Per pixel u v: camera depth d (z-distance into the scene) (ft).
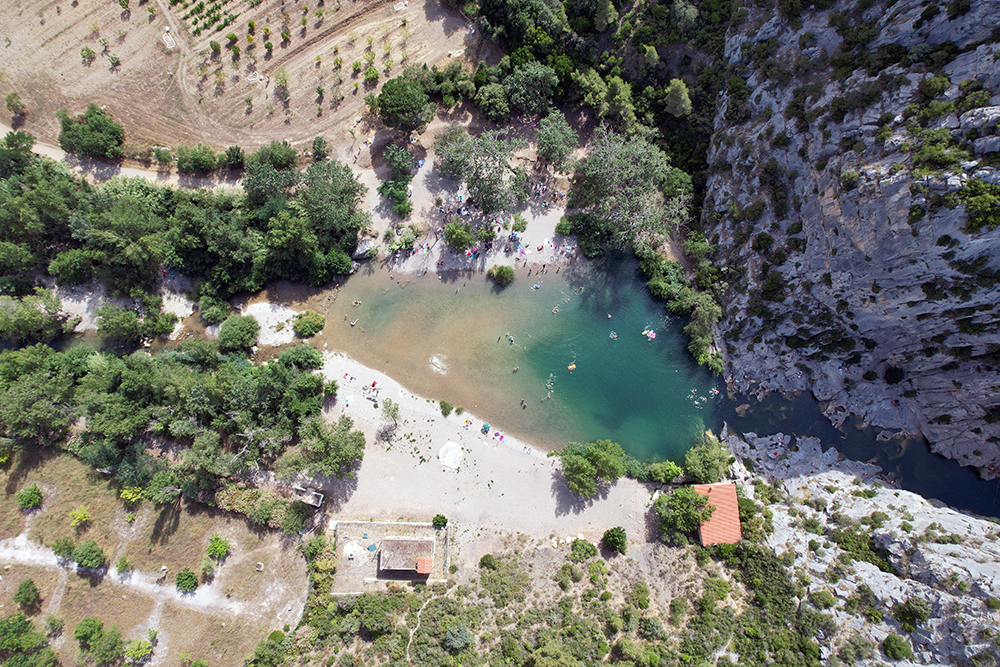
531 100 210.79
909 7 163.73
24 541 181.57
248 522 186.39
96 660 171.83
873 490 192.24
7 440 179.93
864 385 200.13
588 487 185.98
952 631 149.38
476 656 170.91
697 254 203.41
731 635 171.12
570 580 185.06
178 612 179.63
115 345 202.49
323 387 198.08
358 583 185.16
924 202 150.41
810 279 185.47
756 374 202.80
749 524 185.37
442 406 202.28
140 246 191.72
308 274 207.92
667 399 207.31
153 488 179.63
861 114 166.61
